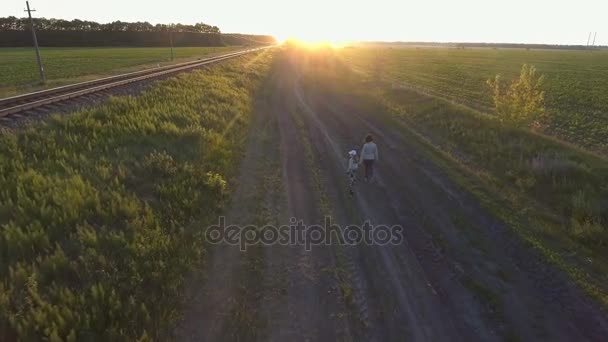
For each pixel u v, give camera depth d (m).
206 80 27.86
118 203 8.70
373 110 26.14
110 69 43.91
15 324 5.18
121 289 6.35
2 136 11.09
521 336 6.32
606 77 59.69
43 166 9.83
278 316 6.53
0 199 8.10
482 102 32.94
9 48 117.06
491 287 7.56
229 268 7.77
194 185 10.63
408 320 6.59
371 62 77.56
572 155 15.86
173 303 6.49
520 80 19.45
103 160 10.71
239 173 12.89
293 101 27.80
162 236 7.97
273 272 7.75
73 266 6.48
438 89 41.47
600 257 8.78
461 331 6.39
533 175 13.55
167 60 59.34
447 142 18.59
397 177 13.50
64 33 135.88
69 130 12.65
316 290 7.26
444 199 11.72
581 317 6.80
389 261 8.35
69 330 5.39
